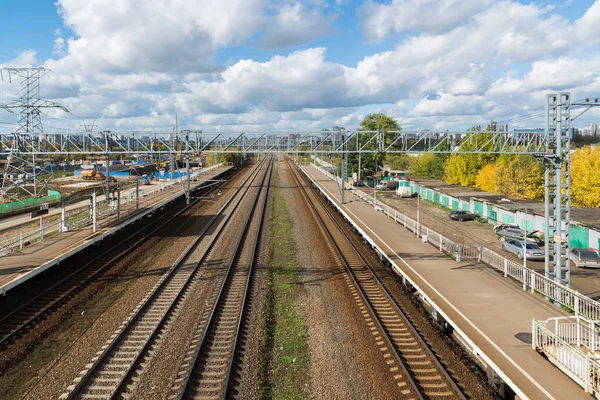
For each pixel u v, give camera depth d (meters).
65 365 10.52
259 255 22.06
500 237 29.86
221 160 90.94
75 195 33.97
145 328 12.73
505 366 9.35
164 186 48.56
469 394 9.49
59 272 18.06
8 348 11.43
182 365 10.61
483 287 14.91
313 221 32.94
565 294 13.74
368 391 9.65
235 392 9.53
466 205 39.69
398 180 60.66
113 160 92.88
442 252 20.42
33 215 24.95
